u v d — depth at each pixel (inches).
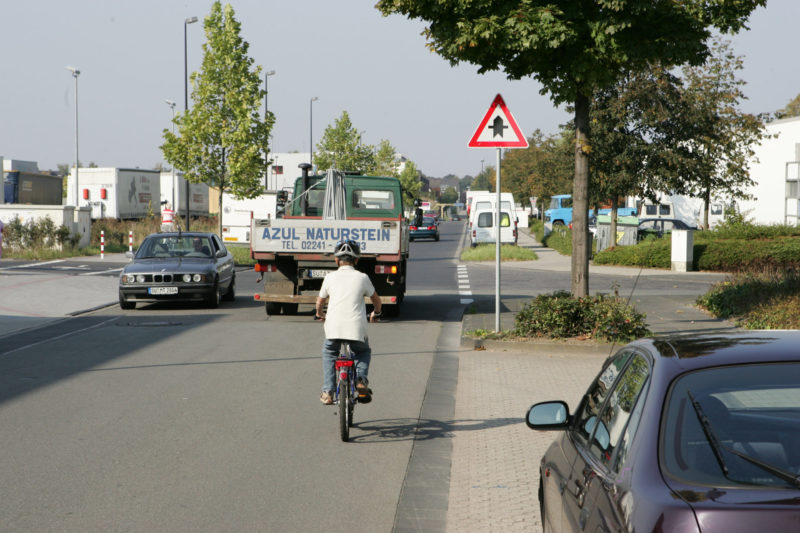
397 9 681.6
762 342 179.5
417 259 2166.6
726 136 1943.9
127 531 292.2
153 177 3129.9
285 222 915.4
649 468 145.9
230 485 349.7
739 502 132.0
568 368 635.5
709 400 156.9
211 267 1067.9
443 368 644.1
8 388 554.9
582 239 733.9
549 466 230.8
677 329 799.1
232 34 2059.5
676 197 2923.2
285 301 928.9
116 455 394.6
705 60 676.7
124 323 918.4
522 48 637.3
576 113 724.7
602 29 641.0
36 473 363.9
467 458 400.8
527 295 1238.3
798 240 1642.5
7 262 1882.4
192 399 524.1
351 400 443.2
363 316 444.5
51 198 3149.6
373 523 306.3
